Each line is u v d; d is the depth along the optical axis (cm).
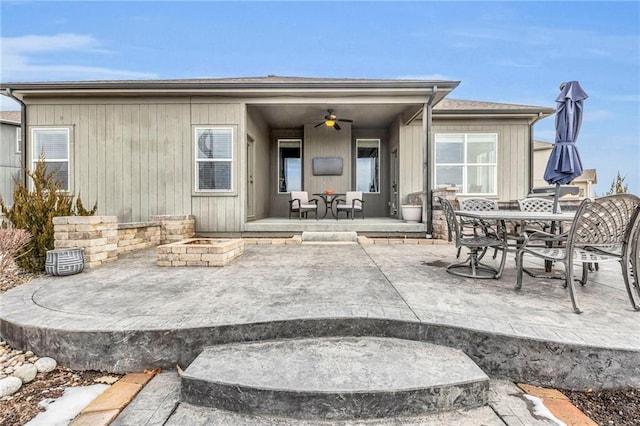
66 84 652
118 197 708
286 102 696
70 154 705
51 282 337
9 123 1031
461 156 855
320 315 237
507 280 342
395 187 924
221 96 694
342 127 970
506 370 210
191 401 187
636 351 196
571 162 373
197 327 222
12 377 204
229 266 416
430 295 286
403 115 841
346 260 455
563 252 291
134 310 253
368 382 180
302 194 905
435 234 671
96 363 221
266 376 186
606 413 182
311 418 175
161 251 418
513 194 855
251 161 814
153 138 704
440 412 179
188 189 703
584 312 246
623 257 260
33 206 444
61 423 172
